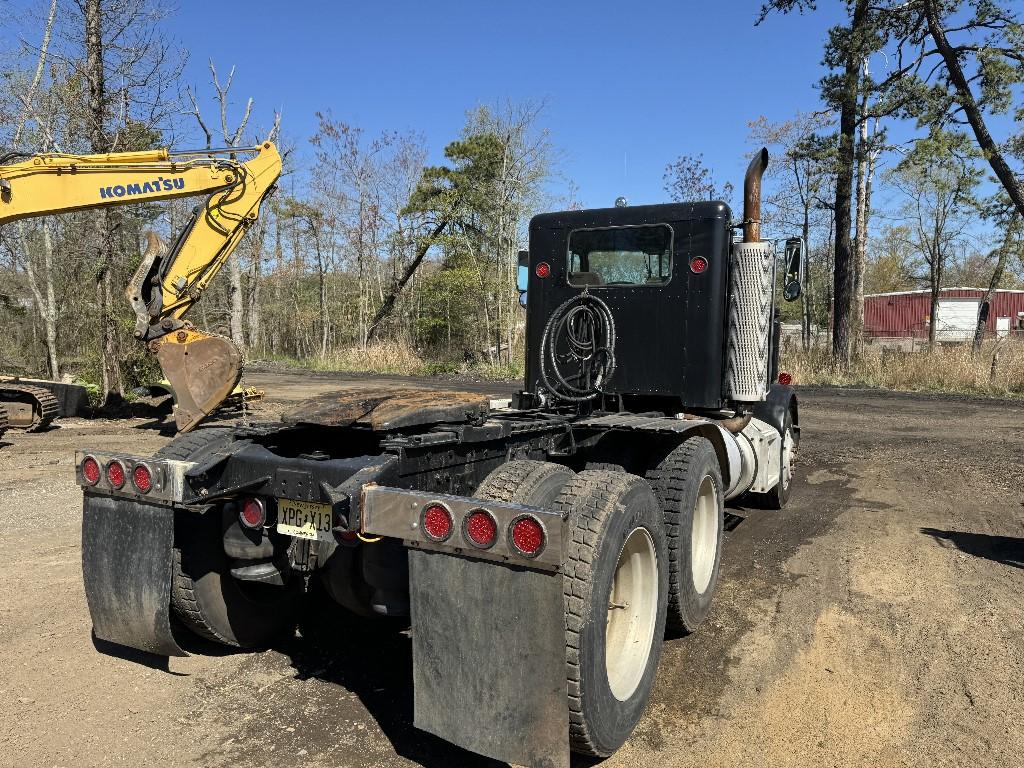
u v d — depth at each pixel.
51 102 16.28
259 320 46.94
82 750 2.92
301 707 3.29
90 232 14.41
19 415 10.84
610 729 2.79
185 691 3.42
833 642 3.97
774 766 2.85
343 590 3.25
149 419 12.42
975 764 2.86
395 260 36.81
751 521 6.45
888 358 21.03
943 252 29.02
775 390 6.76
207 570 3.55
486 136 30.84
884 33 20.42
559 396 4.78
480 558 2.53
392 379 24.62
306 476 2.99
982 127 19.50
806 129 27.17
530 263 5.39
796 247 5.79
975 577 4.98
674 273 4.95
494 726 2.54
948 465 9.15
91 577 3.45
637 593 3.23
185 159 9.04
